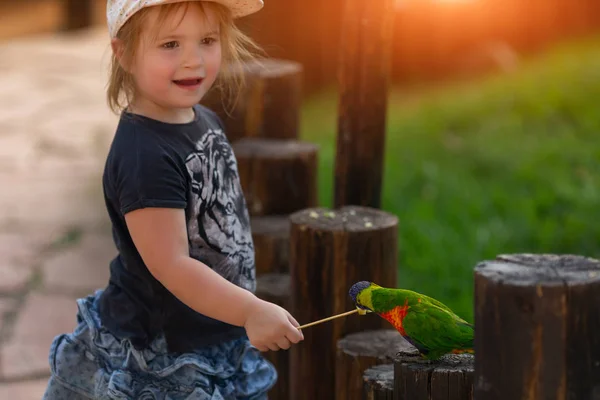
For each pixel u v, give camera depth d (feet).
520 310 7.56
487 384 7.85
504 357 7.69
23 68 49.88
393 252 12.73
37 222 26.53
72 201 28.76
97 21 61.98
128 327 9.91
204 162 9.91
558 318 7.50
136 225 9.36
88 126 38.73
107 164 9.71
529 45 48.29
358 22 13.78
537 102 33.24
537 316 7.52
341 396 12.07
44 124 38.70
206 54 9.68
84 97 44.06
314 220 12.77
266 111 17.79
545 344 7.54
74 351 10.18
